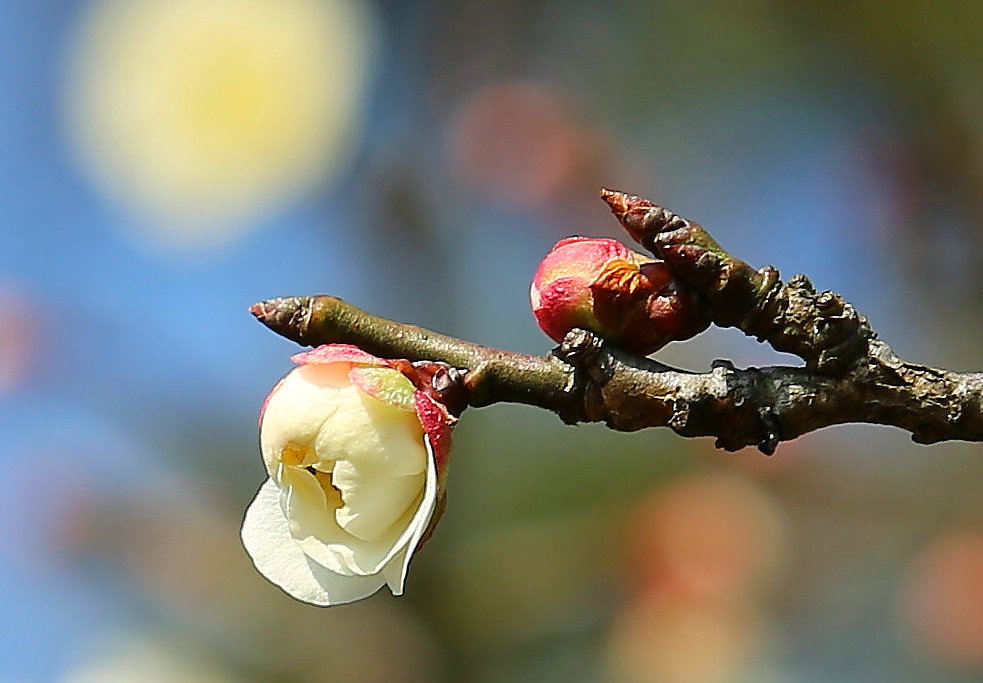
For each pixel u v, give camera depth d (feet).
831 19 1.58
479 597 1.44
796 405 1.18
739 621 1.54
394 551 1.16
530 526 1.48
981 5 1.49
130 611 1.47
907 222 1.56
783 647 1.59
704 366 1.51
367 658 1.43
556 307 1.19
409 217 1.60
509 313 1.60
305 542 1.17
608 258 1.19
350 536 1.17
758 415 1.18
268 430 1.17
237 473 1.48
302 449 1.17
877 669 1.60
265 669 1.43
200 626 1.45
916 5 1.53
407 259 1.59
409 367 1.17
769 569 1.58
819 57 1.61
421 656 1.43
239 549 1.47
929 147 1.56
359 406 1.16
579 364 1.18
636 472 1.56
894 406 1.17
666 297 1.18
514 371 1.18
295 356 1.17
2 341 1.48
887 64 1.56
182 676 1.44
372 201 1.60
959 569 1.58
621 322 1.18
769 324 1.18
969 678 1.57
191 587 1.46
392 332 1.18
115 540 1.47
